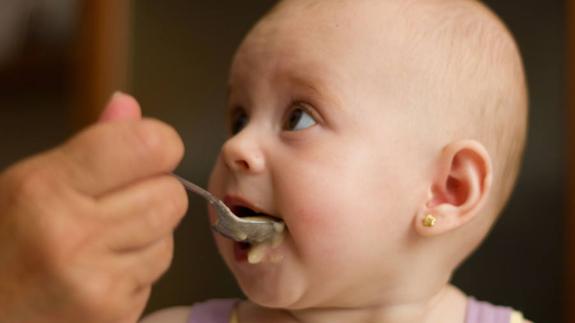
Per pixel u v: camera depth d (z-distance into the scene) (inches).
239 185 18.4
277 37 19.2
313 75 18.7
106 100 35.4
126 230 14.0
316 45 18.9
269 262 18.3
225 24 35.1
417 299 19.6
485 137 19.7
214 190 18.8
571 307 29.2
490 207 20.2
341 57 18.8
